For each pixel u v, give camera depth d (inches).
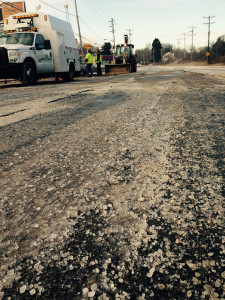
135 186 71.8
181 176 77.0
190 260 45.8
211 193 67.4
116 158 91.0
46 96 243.8
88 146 103.3
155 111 162.1
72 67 526.6
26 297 39.6
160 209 61.0
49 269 44.6
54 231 53.9
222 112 155.2
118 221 56.8
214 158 89.4
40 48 415.5
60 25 484.7
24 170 83.0
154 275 43.1
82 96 235.5
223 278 42.1
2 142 110.0
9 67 364.2
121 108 174.1
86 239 51.4
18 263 45.8
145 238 51.5
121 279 42.4
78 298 39.3
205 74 567.2
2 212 60.9
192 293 39.8
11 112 170.2
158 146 101.9
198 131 119.2
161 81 386.0
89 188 71.1
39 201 65.2
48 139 112.7
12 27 451.5
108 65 818.2
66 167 84.7
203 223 55.6
